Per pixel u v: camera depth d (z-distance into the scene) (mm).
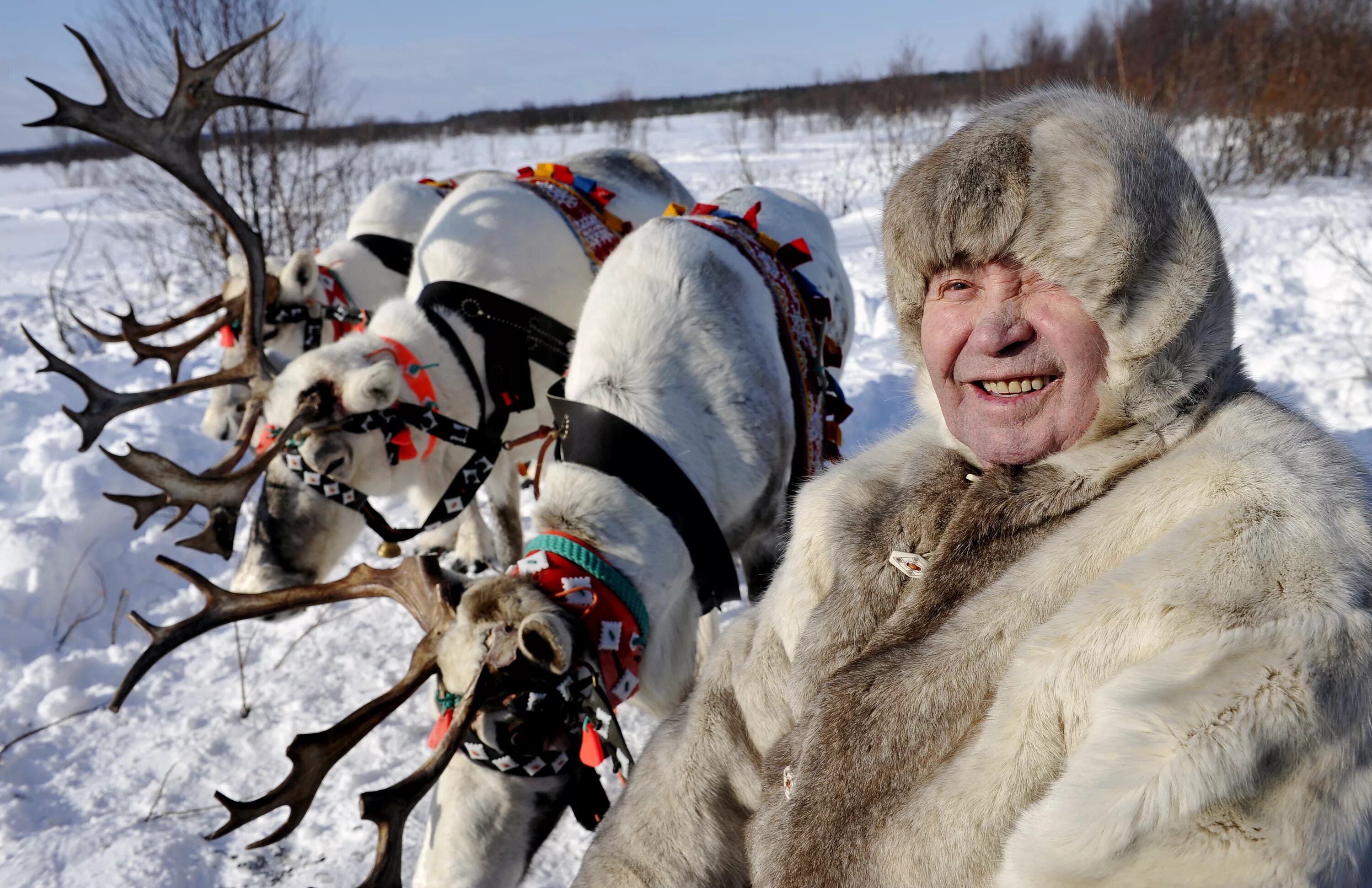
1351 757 933
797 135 28312
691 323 3080
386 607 4457
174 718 3658
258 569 3617
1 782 3277
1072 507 1260
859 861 1238
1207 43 16156
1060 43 19141
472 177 4695
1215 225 1192
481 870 2078
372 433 3633
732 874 1601
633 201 5297
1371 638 956
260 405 3607
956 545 1307
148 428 6344
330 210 11789
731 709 1643
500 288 4258
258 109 9719
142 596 4695
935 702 1217
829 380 3846
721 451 3037
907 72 23188
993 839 1130
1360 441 5410
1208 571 1040
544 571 2402
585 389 2938
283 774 3340
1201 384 1235
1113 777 964
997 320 1250
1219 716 937
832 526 1513
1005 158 1216
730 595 2971
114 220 17594
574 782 2172
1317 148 13867
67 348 9180
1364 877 940
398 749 3398
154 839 2973
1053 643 1111
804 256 3734
